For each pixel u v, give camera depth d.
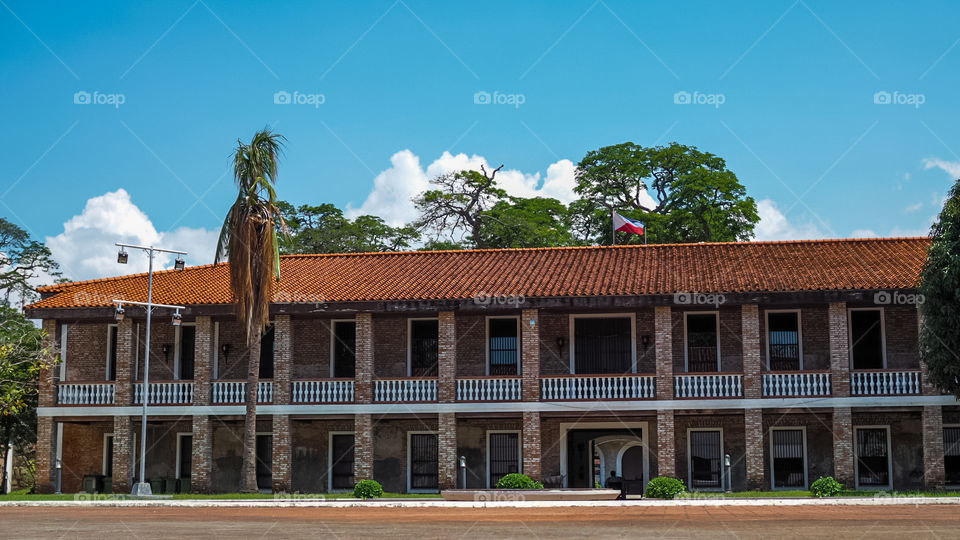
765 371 35.00
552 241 66.50
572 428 37.78
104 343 40.25
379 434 38.59
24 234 66.31
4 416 44.44
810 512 26.69
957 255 30.88
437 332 38.81
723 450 36.84
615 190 68.31
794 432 36.75
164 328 40.28
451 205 68.25
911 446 35.97
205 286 39.47
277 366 36.84
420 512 28.58
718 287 34.66
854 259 36.81
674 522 24.53
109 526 24.66
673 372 35.00
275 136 36.03
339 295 36.72
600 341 37.84
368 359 36.41
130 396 37.59
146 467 39.62
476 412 35.72
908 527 22.67
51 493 37.56
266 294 35.44
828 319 36.16
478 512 28.31
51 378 38.09
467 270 39.06
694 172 65.19
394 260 41.47
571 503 30.42
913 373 33.78
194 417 37.12
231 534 22.66
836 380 33.94
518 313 37.78
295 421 38.56
